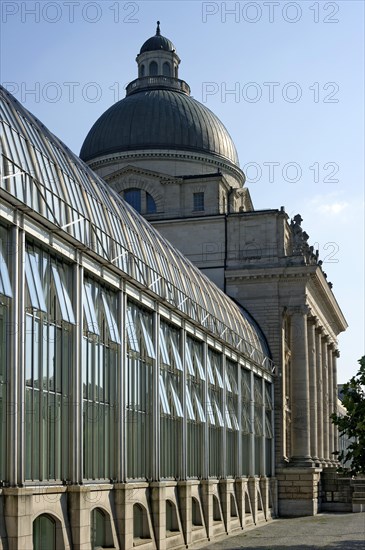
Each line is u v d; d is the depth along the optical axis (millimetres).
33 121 50594
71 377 46125
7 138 43188
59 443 44562
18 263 40125
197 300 78562
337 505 111000
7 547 37344
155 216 123062
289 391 115062
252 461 92812
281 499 105562
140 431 57812
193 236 114875
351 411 64625
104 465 50875
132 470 55469
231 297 112688
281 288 112062
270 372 105938
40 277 43250
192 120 130500
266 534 76125
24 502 38375
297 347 111312
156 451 59469
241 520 83188
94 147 131500
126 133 128875
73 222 47156
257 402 99500
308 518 98562
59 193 48375
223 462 80000
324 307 132625
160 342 63000
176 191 123375
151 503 57750
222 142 132125
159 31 144000
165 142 127688
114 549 49469
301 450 109500
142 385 58625
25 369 40281
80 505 44250
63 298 45688
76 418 45938
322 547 63156
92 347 49625
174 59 141750
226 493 78062
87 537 45000
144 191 124562
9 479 38406
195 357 73688
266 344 110125
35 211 41000
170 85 139000
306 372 111000
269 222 112875
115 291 54500
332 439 140750
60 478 44469
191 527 65750
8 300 39250
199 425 73312
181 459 66250
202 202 122688
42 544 41781
